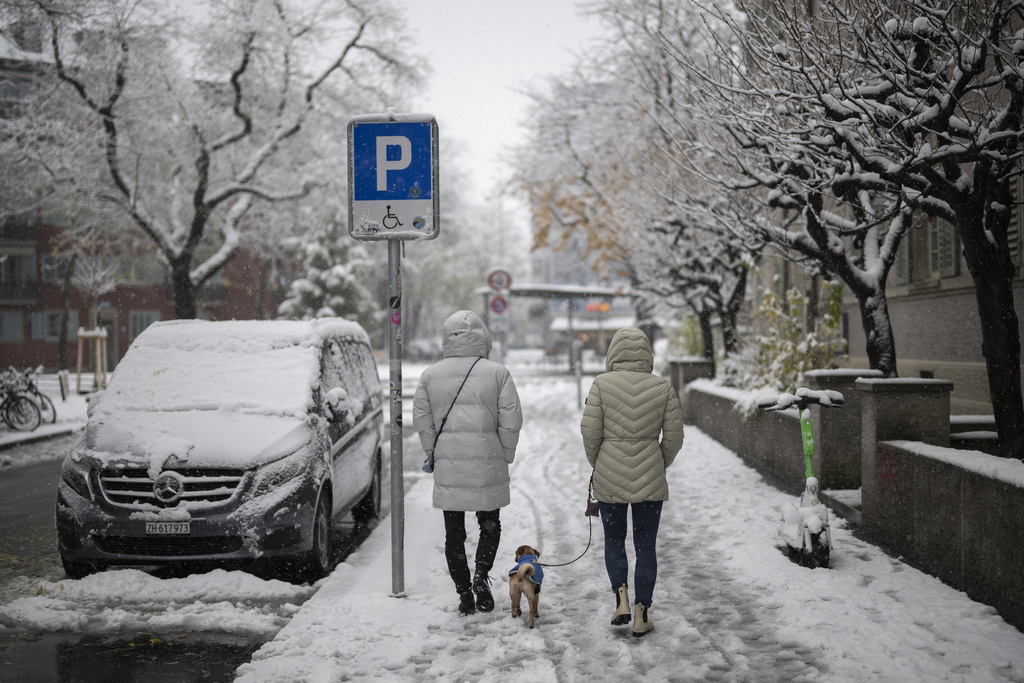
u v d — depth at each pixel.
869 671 4.41
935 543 6.00
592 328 66.69
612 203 21.84
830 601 5.56
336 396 7.25
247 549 6.27
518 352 81.88
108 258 37.66
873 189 7.26
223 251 25.94
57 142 24.09
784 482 10.21
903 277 12.37
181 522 6.23
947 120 6.31
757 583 6.02
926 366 11.72
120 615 5.62
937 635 4.86
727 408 13.62
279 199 25.56
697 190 14.20
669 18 16.77
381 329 59.81
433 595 5.95
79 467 6.52
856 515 7.72
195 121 24.09
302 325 8.19
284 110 26.69
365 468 8.52
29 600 5.93
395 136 6.01
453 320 5.58
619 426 5.20
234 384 7.33
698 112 9.40
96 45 22.55
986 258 6.77
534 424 18.25
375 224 6.00
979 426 7.85
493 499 5.40
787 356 11.97
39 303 49.56
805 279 16.95
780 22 7.42
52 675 4.68
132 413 7.00
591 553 7.07
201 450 6.50
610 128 27.17
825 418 8.89
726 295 18.38
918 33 6.26
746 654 4.73
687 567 6.53
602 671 4.55
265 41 24.42
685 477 10.70
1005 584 5.05
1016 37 6.02
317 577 6.71
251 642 5.21
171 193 26.73
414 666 4.68
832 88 7.25
